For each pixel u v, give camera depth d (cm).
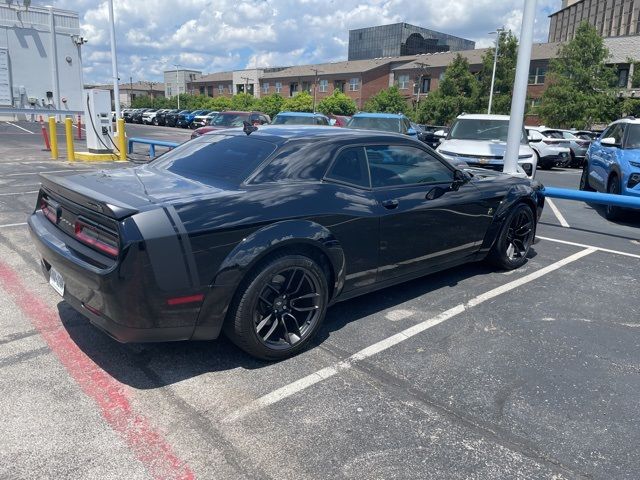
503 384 325
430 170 447
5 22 2900
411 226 417
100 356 344
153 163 425
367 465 249
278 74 7931
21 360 336
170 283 288
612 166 866
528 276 538
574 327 413
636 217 886
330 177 370
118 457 249
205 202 307
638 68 4259
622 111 3350
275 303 335
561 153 1858
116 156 1493
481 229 498
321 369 337
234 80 8756
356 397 305
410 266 432
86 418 278
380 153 409
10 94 2997
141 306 284
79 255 308
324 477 240
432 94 4319
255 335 325
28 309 414
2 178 1062
